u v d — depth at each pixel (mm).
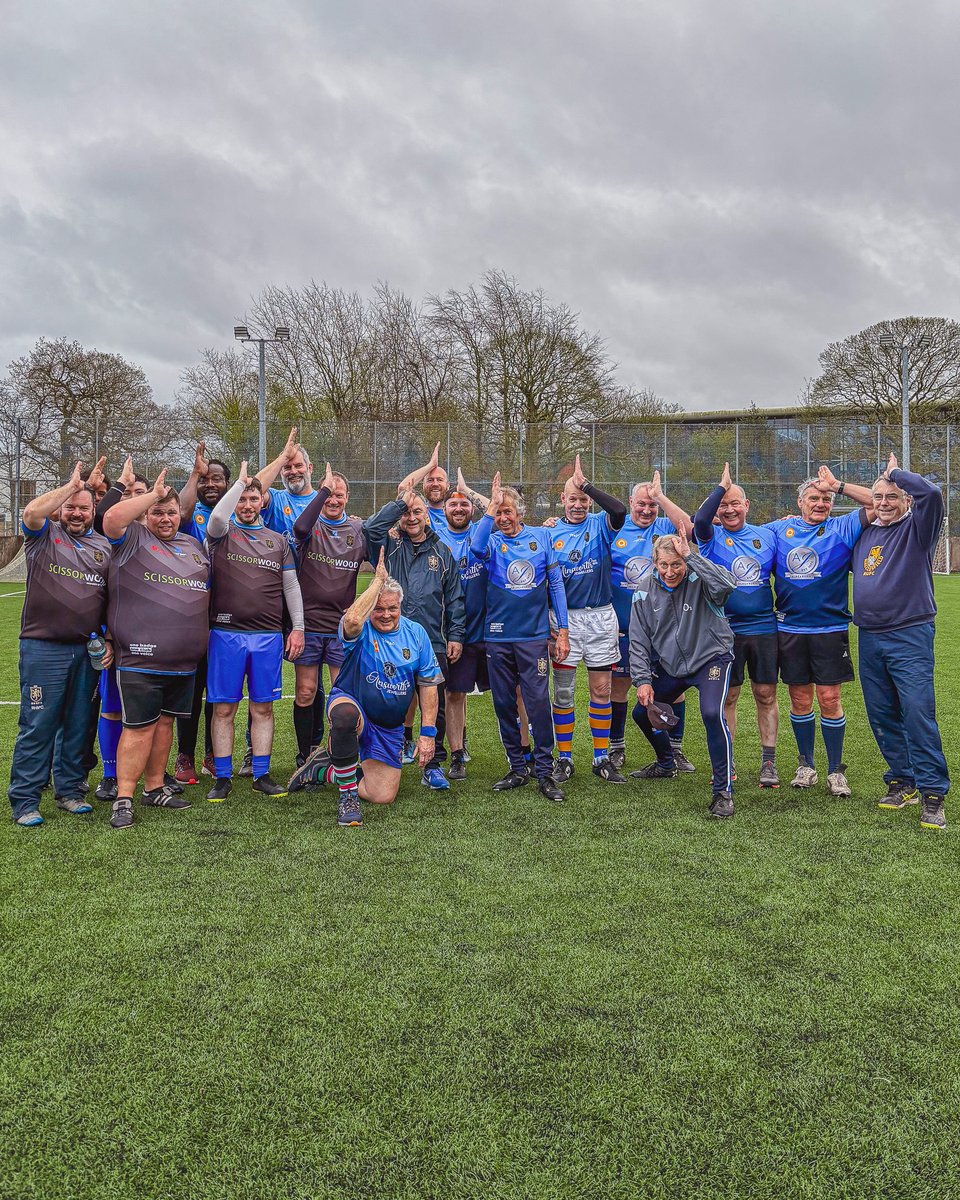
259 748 4730
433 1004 2416
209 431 23812
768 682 4762
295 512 5621
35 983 2535
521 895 3201
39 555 4105
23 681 4141
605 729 5137
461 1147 1845
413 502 4957
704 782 4945
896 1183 1751
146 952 2732
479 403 28609
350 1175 1766
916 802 4418
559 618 4875
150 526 4266
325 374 28766
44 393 29344
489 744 6031
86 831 4000
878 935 2857
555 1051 2193
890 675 4301
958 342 29969
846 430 24531
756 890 3250
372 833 3961
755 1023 2322
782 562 4672
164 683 4207
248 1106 1981
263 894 3213
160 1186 1741
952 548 25859
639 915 3020
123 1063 2146
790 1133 1893
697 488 24219
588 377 27969
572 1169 1780
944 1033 2275
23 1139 1878
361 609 4246
